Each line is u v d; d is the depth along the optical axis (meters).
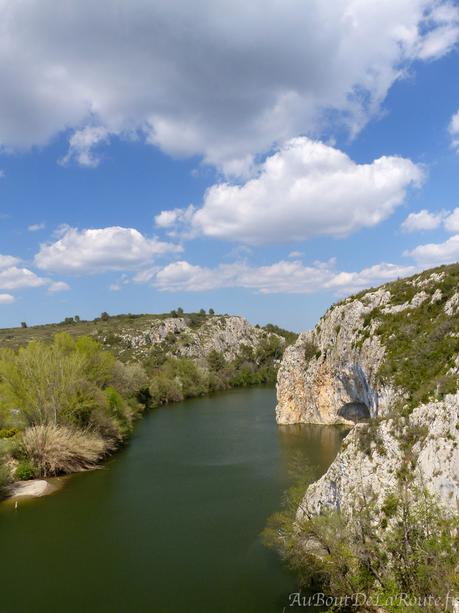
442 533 15.30
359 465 22.75
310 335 72.00
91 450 45.59
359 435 24.36
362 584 17.36
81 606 21.58
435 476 18.98
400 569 15.98
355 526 18.75
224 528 29.39
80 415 49.44
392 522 18.42
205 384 112.00
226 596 21.52
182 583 23.02
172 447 53.88
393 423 23.17
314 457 46.38
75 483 40.47
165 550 26.80
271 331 186.62
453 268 51.75
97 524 31.14
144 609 21.02
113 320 172.50
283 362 71.75
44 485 39.16
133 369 91.00
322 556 19.58
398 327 48.94
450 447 19.00
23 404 46.97
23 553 27.23
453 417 19.80
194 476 41.56
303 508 24.11
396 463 21.38
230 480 39.84
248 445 53.62
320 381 65.62
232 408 86.19
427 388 24.36
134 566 25.08
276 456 47.62
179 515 32.09
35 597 22.50
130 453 51.25
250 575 23.23
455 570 14.34
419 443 21.08
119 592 22.59
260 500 34.34
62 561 26.11
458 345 34.66
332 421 64.62
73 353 54.44
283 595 21.14
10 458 42.56
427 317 47.03
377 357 48.00
